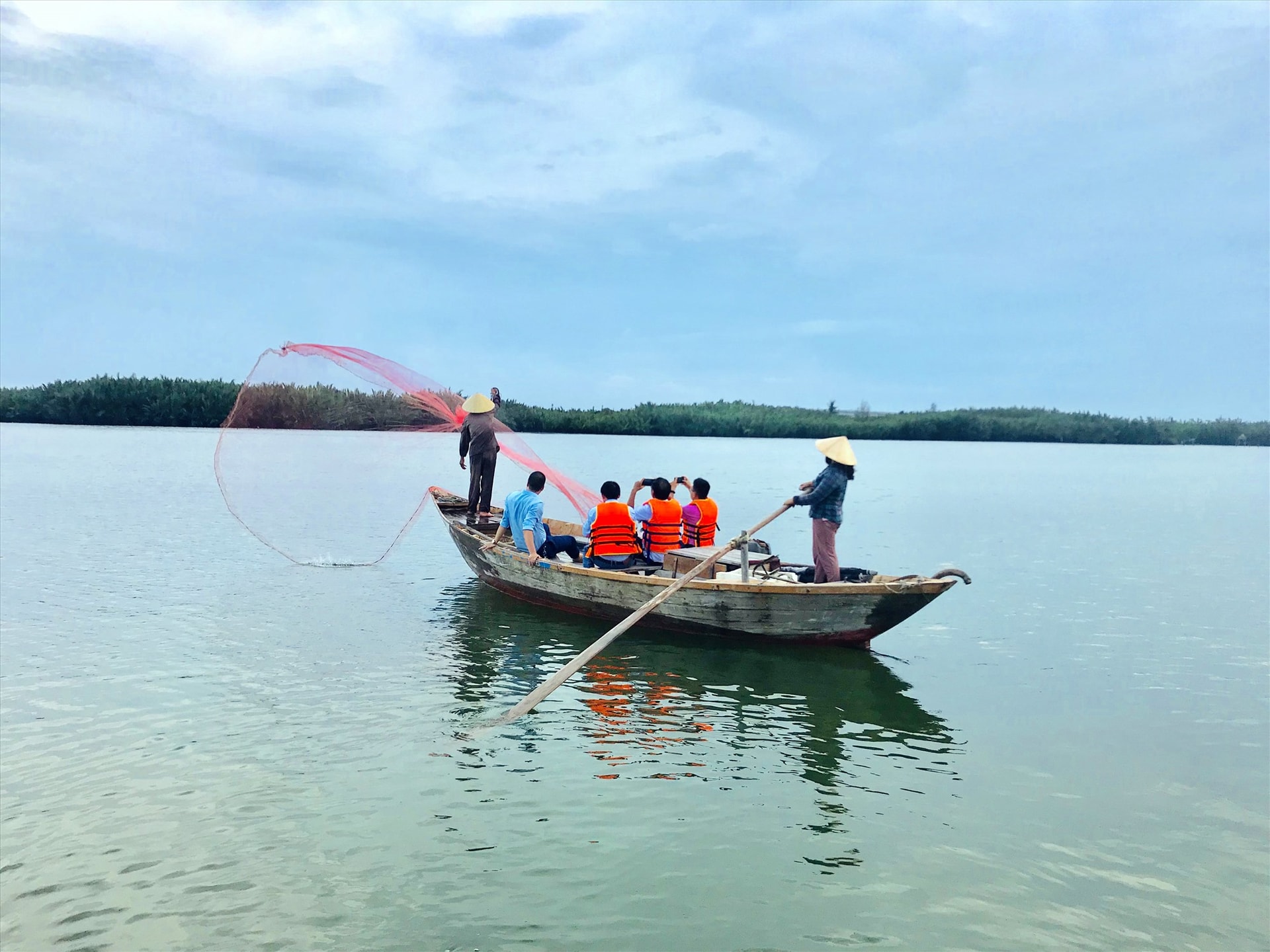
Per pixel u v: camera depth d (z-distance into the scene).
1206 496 36.09
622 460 52.94
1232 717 8.73
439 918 5.13
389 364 14.15
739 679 9.78
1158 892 5.54
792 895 5.44
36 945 4.82
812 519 11.16
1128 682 9.83
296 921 5.08
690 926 5.10
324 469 14.42
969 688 9.62
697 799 6.75
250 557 17.19
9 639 10.93
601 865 5.75
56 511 23.48
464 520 15.60
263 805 6.52
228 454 14.91
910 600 10.01
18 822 6.21
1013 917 5.24
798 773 7.29
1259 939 5.03
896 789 6.99
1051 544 21.03
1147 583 15.95
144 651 10.48
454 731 8.09
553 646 10.98
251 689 9.15
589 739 7.96
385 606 13.12
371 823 6.27
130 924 5.04
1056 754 7.77
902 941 4.99
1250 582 16.03
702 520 13.19
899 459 69.31
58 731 7.93
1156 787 7.08
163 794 6.68
